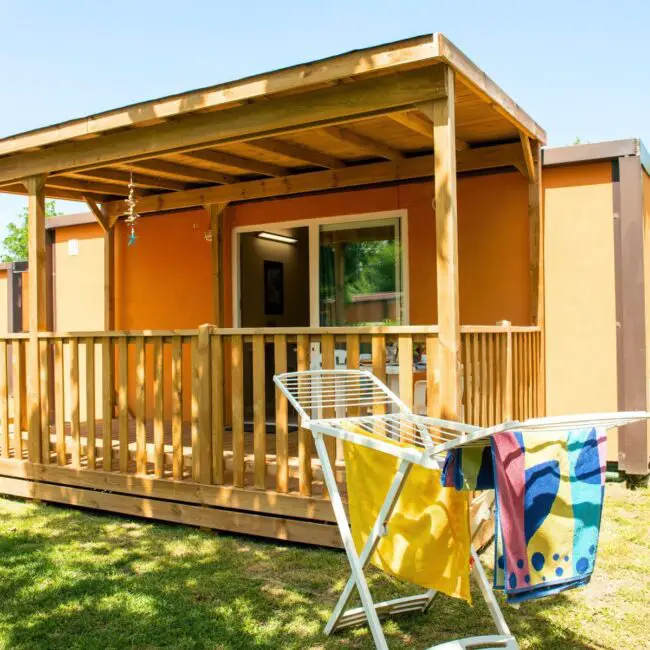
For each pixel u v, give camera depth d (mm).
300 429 4043
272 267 6957
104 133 4754
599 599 3281
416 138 5301
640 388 5414
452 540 2539
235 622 3031
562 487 2215
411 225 6180
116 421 7445
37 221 5293
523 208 5805
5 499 5449
